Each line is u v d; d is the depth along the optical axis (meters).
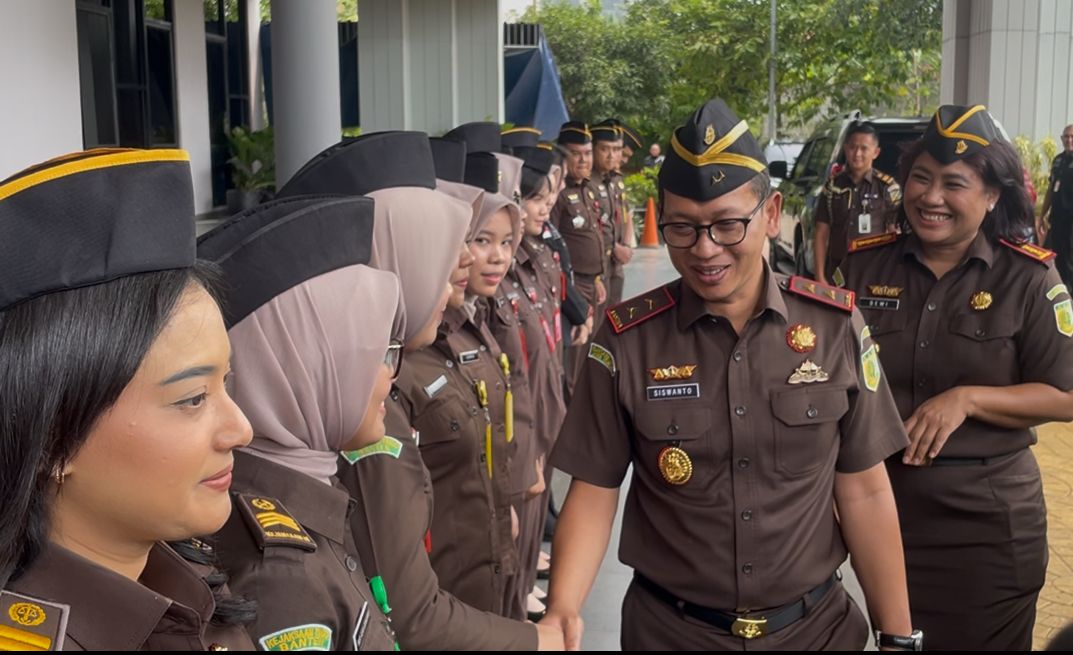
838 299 2.21
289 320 1.73
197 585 1.32
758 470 2.12
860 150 7.84
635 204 19.73
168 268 1.23
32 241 1.14
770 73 24.42
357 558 1.78
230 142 11.60
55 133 5.89
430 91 13.23
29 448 1.13
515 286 4.30
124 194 1.19
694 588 2.13
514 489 3.48
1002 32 9.70
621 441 2.25
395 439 2.01
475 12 13.14
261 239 1.72
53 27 5.83
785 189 12.05
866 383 2.20
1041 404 2.73
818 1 25.03
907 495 2.84
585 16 26.16
